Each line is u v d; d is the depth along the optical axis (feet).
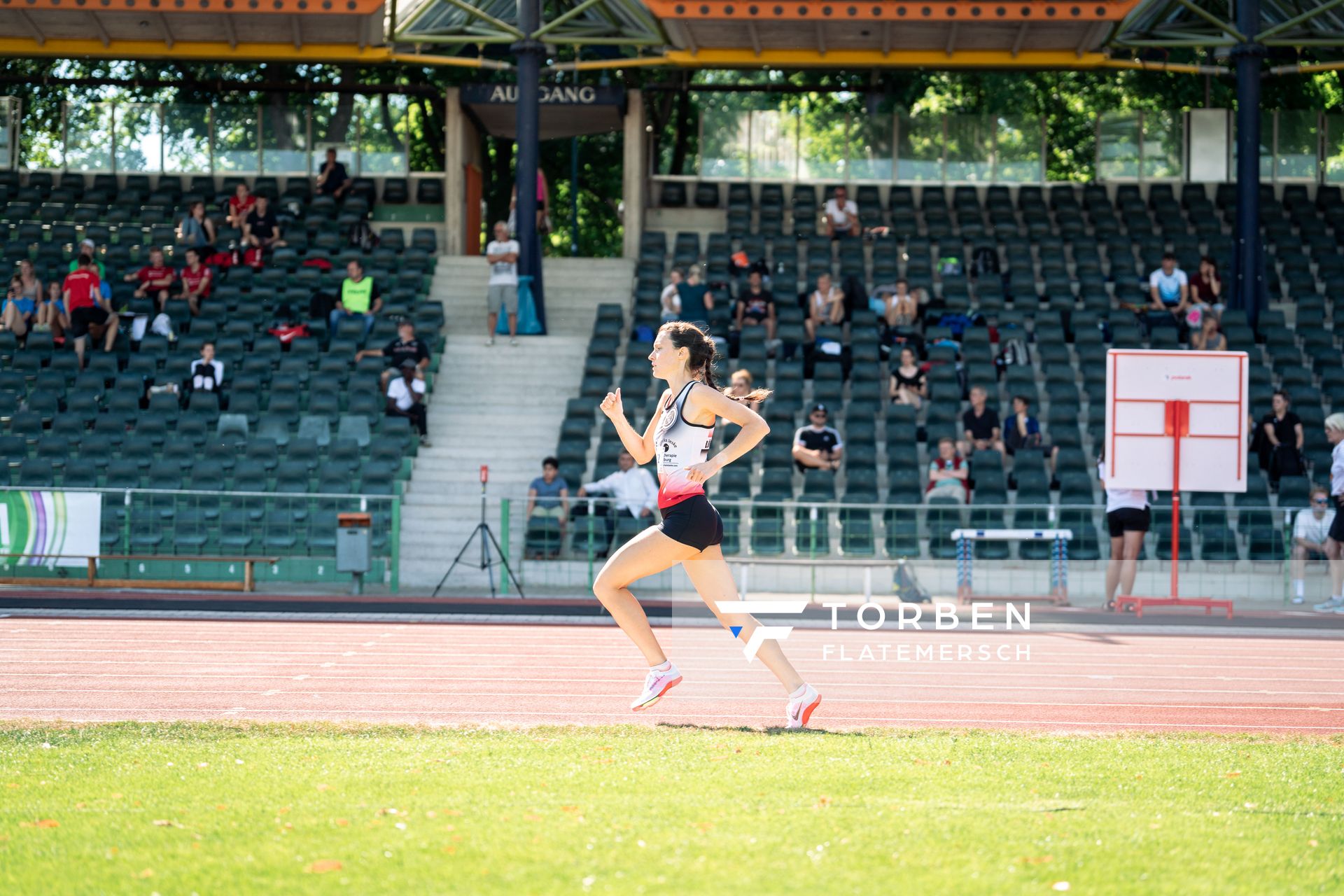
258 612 60.75
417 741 27.94
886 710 33.63
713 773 23.52
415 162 143.43
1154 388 59.82
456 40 96.53
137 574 69.36
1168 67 98.07
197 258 94.38
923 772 23.93
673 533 28.81
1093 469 77.66
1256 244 92.07
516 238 95.09
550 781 22.58
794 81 131.03
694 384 28.58
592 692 37.60
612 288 102.83
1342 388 83.66
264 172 114.42
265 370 84.89
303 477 74.54
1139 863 17.51
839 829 18.86
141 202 109.50
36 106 126.93
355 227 103.71
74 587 69.00
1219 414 59.77
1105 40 93.66
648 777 23.03
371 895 15.74
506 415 86.48
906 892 15.92
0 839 18.57
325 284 97.19
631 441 30.12
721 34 94.48
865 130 114.62
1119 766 25.46
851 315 91.71
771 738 28.30
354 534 68.18
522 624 57.62
